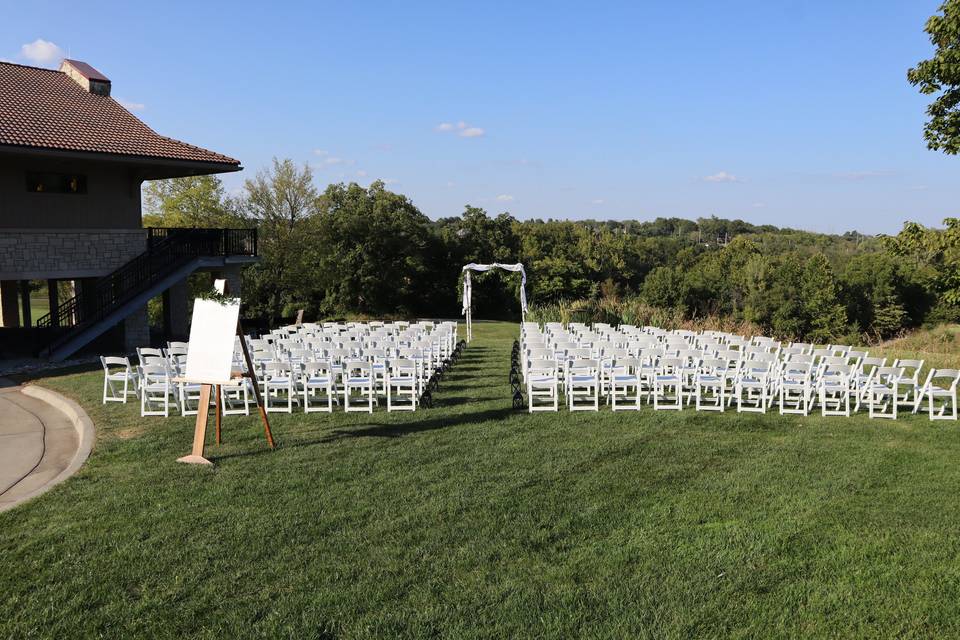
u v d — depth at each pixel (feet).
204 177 125.49
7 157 64.13
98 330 63.46
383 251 164.96
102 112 76.07
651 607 15.21
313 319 163.02
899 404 39.14
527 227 232.12
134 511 21.09
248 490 22.99
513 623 14.55
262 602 15.49
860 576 16.69
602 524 19.97
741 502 21.81
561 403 38.83
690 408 37.60
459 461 26.37
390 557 17.75
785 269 175.32
